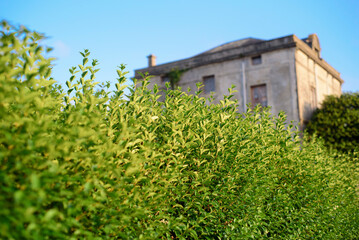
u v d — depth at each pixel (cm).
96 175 229
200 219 342
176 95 363
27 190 179
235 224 394
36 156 187
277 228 495
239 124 425
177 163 324
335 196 727
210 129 359
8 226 165
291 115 1941
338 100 1892
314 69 2302
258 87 2094
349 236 786
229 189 383
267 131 513
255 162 446
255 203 445
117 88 299
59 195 202
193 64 2333
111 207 244
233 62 2180
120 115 279
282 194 528
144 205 279
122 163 269
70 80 277
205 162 375
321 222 646
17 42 196
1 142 186
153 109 331
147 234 279
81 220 228
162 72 2459
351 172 910
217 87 2217
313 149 699
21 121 187
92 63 293
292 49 1986
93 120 222
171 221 306
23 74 206
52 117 234
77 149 235
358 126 1681
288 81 1975
